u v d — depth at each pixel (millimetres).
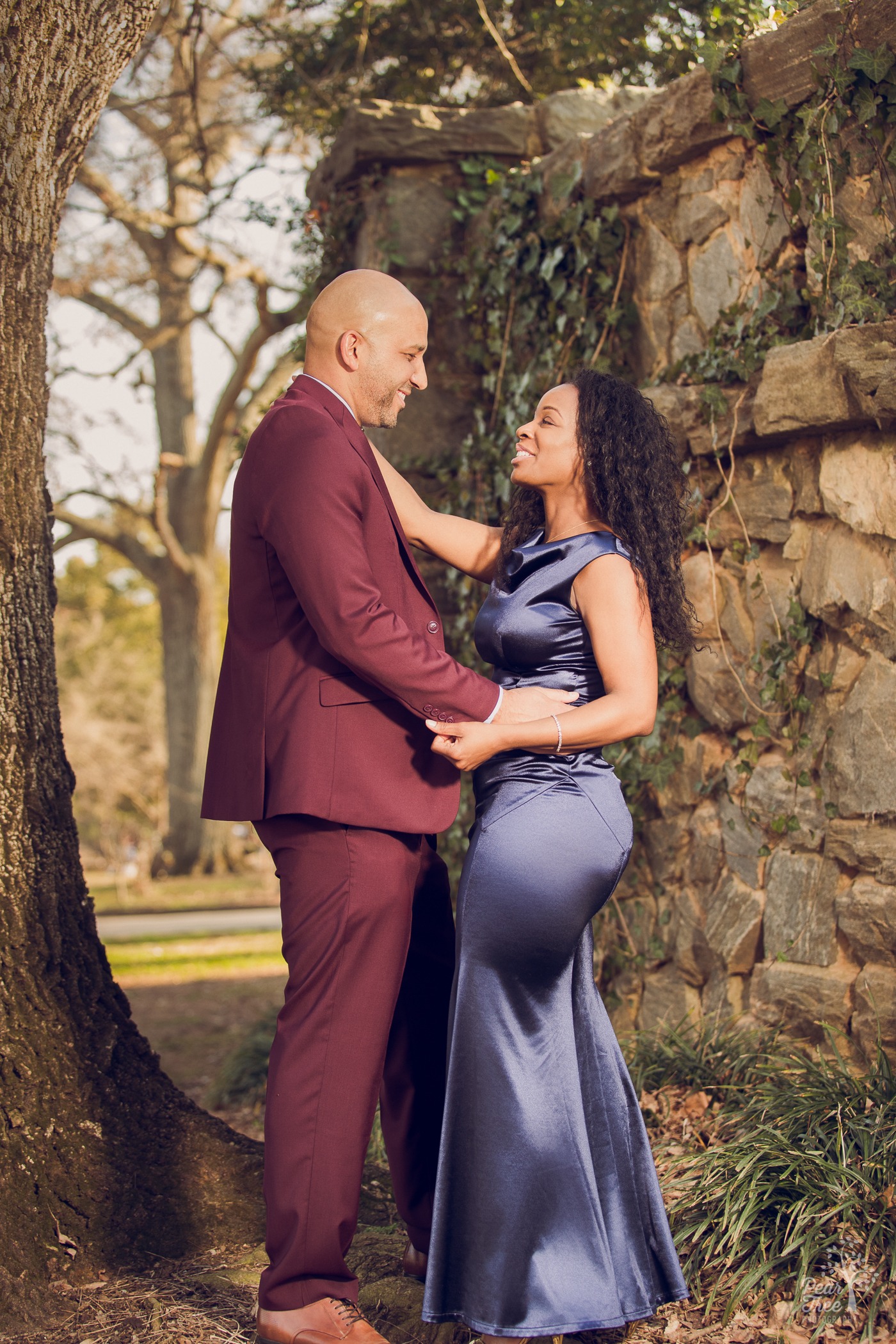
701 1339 2127
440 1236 2010
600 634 2133
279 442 2084
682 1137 2789
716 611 3484
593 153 4047
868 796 2969
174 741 20547
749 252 3420
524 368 4496
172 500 19891
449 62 6855
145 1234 2455
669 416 3541
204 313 13352
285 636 2143
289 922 2123
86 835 29062
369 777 2072
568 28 6188
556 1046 2066
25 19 2322
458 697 2020
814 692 3182
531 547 2275
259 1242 2518
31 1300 2254
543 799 2088
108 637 32219
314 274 5578
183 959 9438
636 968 3812
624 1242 2078
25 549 2605
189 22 6707
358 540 2031
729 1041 3160
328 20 7078
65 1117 2508
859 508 2977
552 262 4223
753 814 3348
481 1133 2002
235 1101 4480
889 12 2795
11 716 2574
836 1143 2426
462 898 2084
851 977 3000
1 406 2514
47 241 2562
